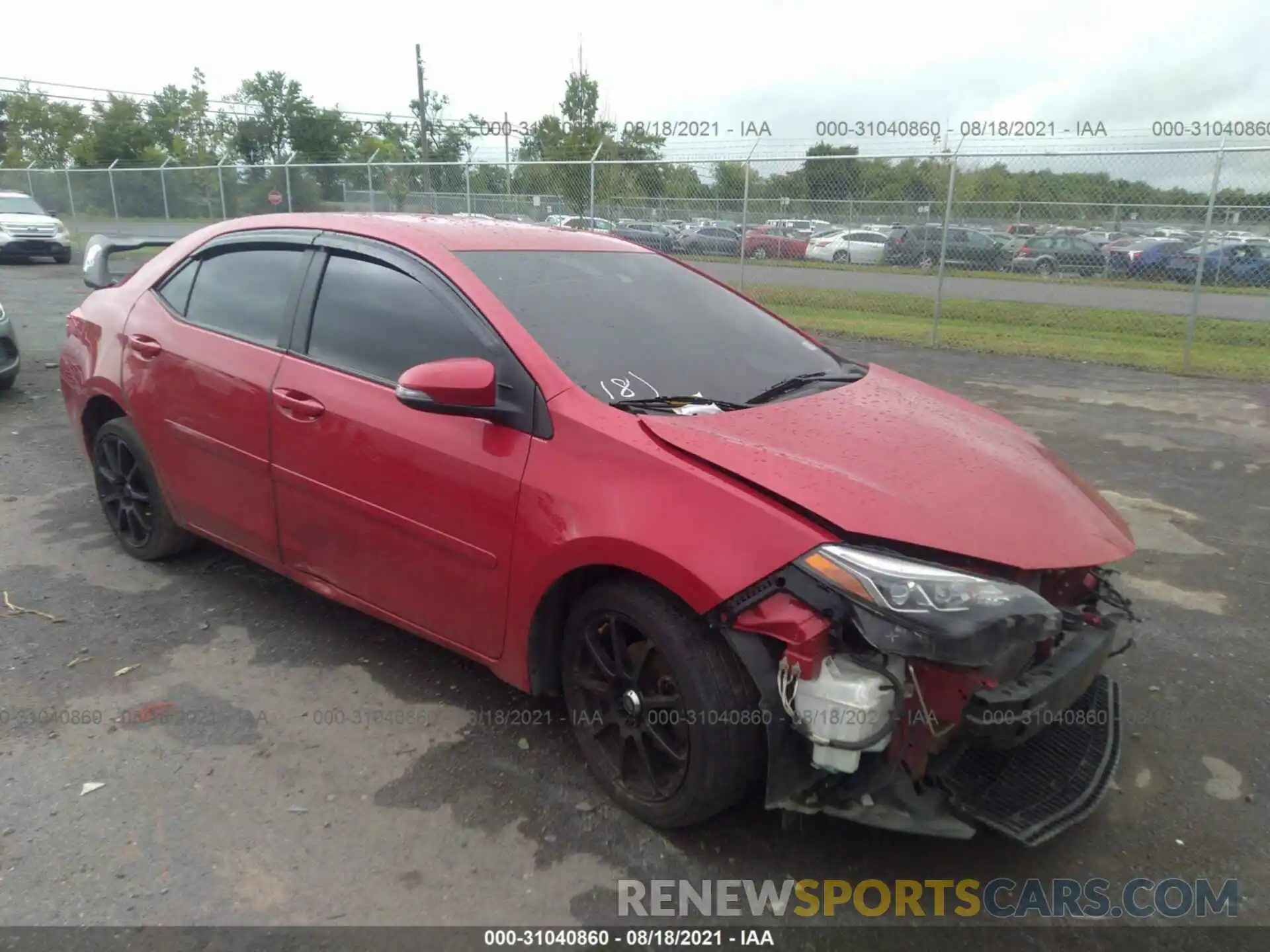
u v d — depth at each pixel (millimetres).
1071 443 7152
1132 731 3281
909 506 2418
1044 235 14016
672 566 2391
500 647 2918
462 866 2529
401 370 3111
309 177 18469
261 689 3357
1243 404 8633
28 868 2453
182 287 4020
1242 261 13523
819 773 2369
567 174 15133
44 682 3352
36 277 17266
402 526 3053
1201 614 4203
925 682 2266
